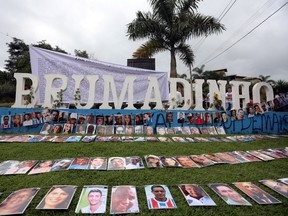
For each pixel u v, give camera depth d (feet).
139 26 30.30
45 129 18.40
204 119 21.80
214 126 21.81
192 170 11.47
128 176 10.41
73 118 19.49
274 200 8.88
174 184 9.84
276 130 23.45
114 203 8.14
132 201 8.31
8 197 8.26
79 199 8.33
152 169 11.34
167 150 14.37
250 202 8.72
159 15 30.14
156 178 10.34
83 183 9.60
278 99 24.44
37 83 19.84
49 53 23.07
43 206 7.77
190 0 30.71
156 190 9.15
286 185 10.18
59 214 7.52
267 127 23.29
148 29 30.58
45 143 14.70
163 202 8.36
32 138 15.72
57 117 19.25
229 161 13.04
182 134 19.63
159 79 24.36
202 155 13.74
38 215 7.45
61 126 18.79
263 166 12.59
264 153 14.73
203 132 20.71
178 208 8.08
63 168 10.96
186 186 9.62
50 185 9.30
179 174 10.88
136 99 23.71
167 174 10.81
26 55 46.55
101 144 14.78
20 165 11.21
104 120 19.89
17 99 19.21
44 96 21.91
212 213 7.93
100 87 23.03
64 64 23.12
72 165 11.31
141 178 10.26
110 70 23.81
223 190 9.46
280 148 16.05
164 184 9.80
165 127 20.62
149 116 20.66
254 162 13.12
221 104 22.76
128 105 20.98
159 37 31.68
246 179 10.73
